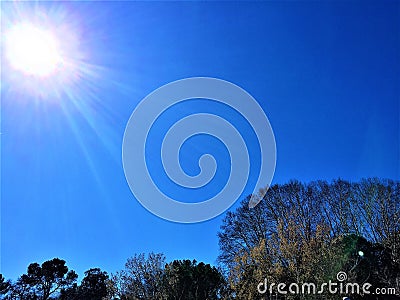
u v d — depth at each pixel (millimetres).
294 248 17656
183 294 24078
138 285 22844
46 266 31250
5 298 29141
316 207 27203
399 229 24156
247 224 28344
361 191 27453
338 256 16594
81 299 30688
